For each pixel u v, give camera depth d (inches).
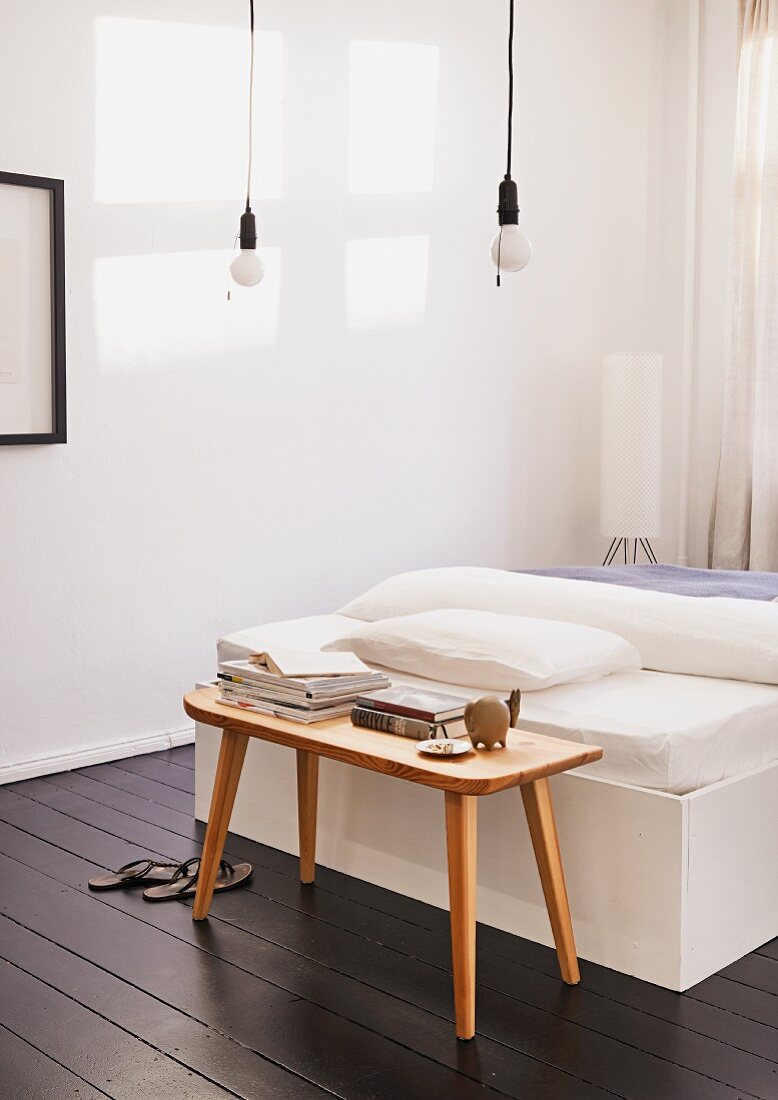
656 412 193.9
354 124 166.2
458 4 178.4
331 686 92.0
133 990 86.0
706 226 206.4
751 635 105.1
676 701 97.4
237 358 155.0
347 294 167.6
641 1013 82.7
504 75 186.1
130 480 145.4
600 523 198.7
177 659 152.1
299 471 163.5
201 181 149.5
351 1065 76.2
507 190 106.2
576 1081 74.3
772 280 190.7
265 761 116.0
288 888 105.5
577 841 90.7
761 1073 75.1
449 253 181.0
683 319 208.2
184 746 153.1
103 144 139.9
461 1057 77.1
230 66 151.3
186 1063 76.3
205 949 92.7
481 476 189.6
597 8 198.2
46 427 136.7
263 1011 83.0
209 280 151.3
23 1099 72.2
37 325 135.0
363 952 92.3
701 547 210.4
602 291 205.2
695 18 203.2
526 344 194.4
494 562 193.3
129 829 120.7
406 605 125.3
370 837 106.5
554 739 86.4
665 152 208.8
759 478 193.9
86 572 142.3
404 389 176.6
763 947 93.4
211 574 154.6
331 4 161.8
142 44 142.4
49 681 140.1
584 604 115.4
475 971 83.7
